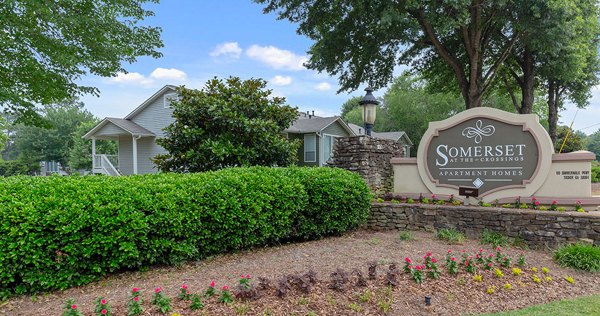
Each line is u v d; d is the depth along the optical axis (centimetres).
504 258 425
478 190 666
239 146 679
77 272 362
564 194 605
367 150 829
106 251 371
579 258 446
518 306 333
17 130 4069
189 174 507
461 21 1113
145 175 514
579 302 343
